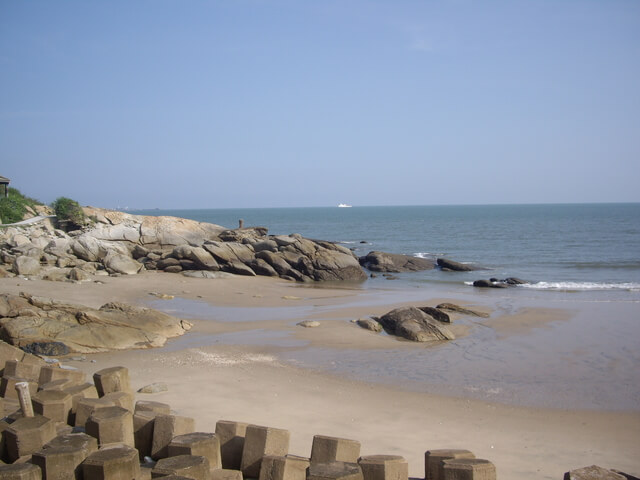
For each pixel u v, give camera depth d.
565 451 9.68
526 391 13.22
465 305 25.58
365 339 18.41
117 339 16.12
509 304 26.06
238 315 22.55
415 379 14.09
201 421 10.05
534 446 9.88
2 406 8.21
